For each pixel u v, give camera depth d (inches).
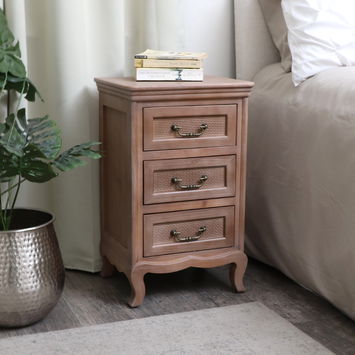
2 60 79.9
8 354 69.9
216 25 99.3
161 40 92.9
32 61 90.2
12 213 83.4
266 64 100.3
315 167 82.1
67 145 90.2
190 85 79.4
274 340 73.2
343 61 88.0
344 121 77.9
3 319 75.2
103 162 89.4
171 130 80.4
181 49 93.9
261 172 93.3
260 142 93.3
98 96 91.0
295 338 73.7
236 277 87.0
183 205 82.7
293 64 88.3
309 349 71.2
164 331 75.3
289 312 81.7
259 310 81.1
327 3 89.4
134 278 81.8
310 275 84.1
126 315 80.4
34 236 75.2
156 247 82.6
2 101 87.3
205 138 82.1
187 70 83.4
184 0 93.0
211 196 83.8
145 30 92.9
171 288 89.1
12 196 90.7
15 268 73.8
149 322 77.7
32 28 89.4
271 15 98.7
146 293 87.2
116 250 87.0
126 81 83.2
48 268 76.3
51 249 77.2
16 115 83.4
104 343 72.4
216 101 81.7
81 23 87.6
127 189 81.2
